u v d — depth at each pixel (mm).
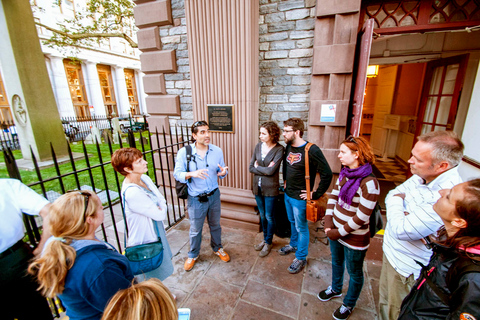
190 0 2943
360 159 1614
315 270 2557
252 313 2066
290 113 3244
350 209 1687
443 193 990
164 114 3947
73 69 17516
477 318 762
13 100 6934
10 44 6473
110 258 1106
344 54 2699
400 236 1291
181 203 4188
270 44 3105
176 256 2855
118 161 1671
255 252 2893
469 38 4066
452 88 3885
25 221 1670
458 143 1179
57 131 7617
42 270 981
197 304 2170
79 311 1092
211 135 3348
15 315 1496
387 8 2883
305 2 2848
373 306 2096
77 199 1104
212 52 3029
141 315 782
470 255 826
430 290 976
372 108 8320
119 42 20141
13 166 1557
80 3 16578
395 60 4688
